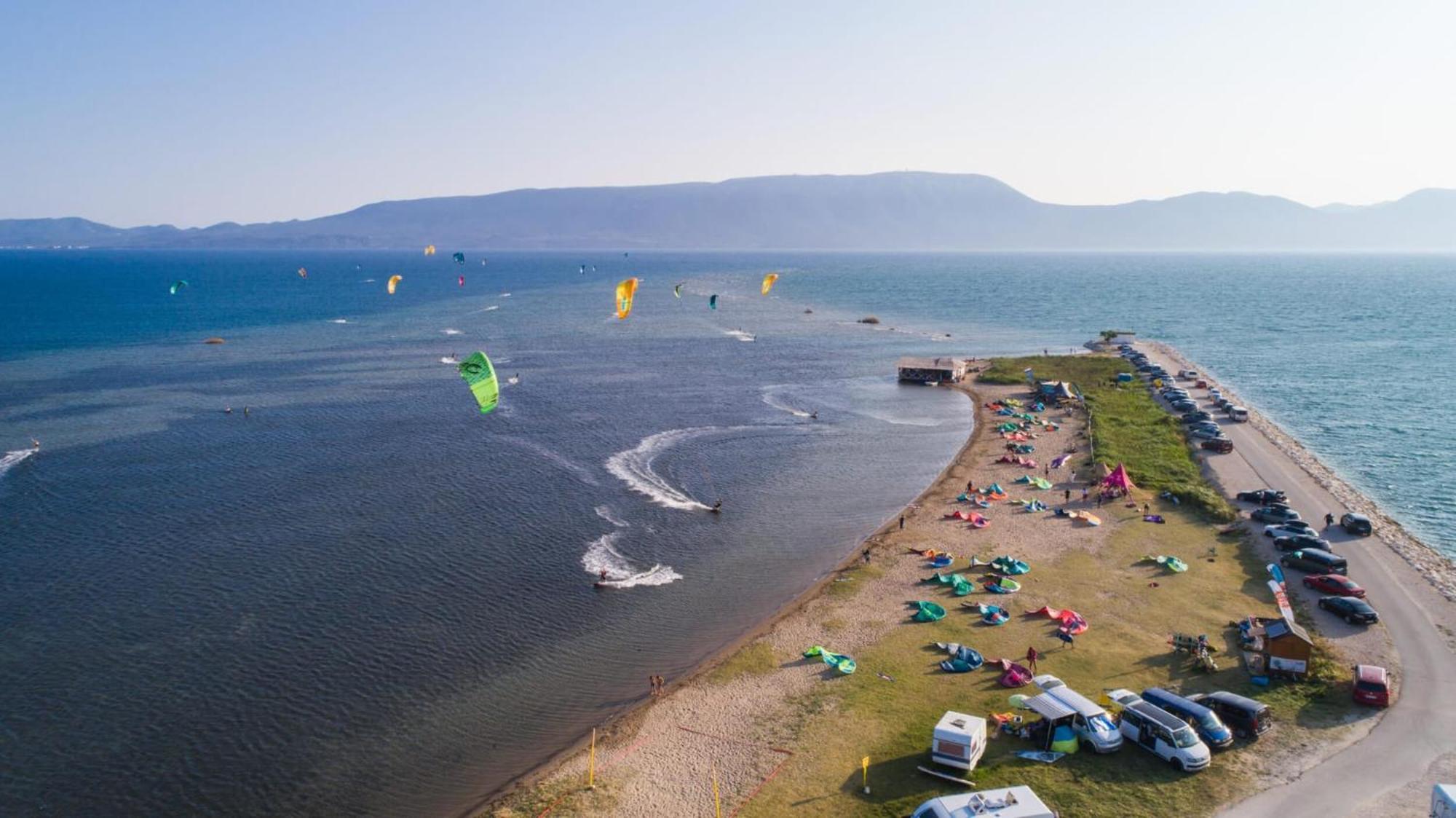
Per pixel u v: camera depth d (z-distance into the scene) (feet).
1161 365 453.99
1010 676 136.56
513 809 112.88
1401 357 501.97
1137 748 117.60
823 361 497.05
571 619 168.45
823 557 200.54
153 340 565.94
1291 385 414.00
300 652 154.81
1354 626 152.25
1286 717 123.95
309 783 120.78
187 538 207.72
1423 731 119.24
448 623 166.09
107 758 125.29
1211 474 251.39
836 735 124.98
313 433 310.65
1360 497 233.35
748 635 160.86
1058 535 204.33
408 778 121.90
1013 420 329.11
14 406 356.18
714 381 425.69
